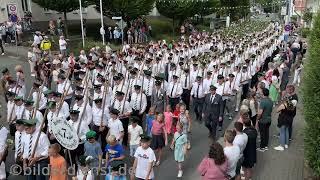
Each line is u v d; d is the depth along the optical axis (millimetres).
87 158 7656
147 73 13750
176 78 13977
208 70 15984
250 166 9180
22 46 29484
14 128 10922
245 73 15805
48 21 37500
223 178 7203
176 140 9805
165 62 19094
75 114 9555
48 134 9594
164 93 13789
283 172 10156
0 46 27094
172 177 9938
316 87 8625
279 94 16281
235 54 20016
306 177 9711
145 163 8047
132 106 11977
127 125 11367
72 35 34719
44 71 17219
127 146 11578
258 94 12391
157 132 10375
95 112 10680
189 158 11133
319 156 8266
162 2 41219
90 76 15852
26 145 8469
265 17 69875
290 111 11469
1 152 8688
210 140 12453
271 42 24594
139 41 35188
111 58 18906
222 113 12797
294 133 12969
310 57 10344
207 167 7297
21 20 32781
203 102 13898
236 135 8383
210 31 46094
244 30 43406
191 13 43250
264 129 11352
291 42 27859
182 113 11516
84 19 38125
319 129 8219
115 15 34281
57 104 10922
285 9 41594
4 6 33188
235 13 56906
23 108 10875
